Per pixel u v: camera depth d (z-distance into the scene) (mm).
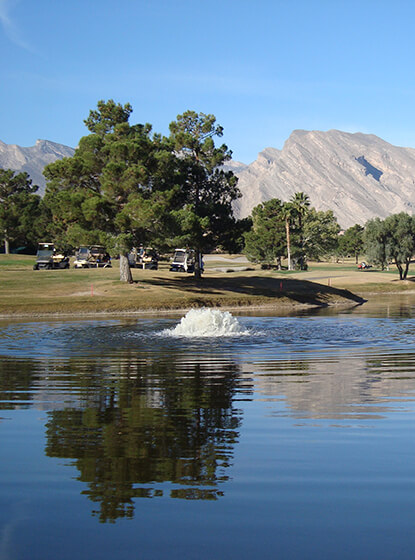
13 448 7023
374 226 86000
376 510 5047
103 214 45406
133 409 9406
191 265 69812
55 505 5168
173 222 45156
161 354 17172
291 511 5035
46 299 40000
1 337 22422
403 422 8367
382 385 11633
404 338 21688
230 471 6113
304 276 85750
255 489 5574
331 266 145000
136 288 46719
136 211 42906
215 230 59938
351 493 5457
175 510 5051
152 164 47062
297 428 8031
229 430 7926
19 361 15680
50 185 47375
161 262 107188
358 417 8727
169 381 12289
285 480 5836
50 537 4539
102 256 73938
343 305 48500
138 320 31969
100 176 45344
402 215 85250
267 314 36750
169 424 8312
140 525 4750
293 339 21406
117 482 5770
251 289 51906
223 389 11305
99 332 24484
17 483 5750
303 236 130250
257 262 130875
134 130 49719
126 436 7605
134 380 12445
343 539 4488
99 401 10117
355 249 186875
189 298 42844
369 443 7211
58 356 16797
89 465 6320
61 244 87688
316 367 14328
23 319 33125
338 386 11555
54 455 6723
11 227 109562
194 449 6965
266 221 125812
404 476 5941
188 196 59375
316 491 5520
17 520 4859
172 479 5863
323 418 8680
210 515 4938
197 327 24375
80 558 4195
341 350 18047
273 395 10617
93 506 5137
